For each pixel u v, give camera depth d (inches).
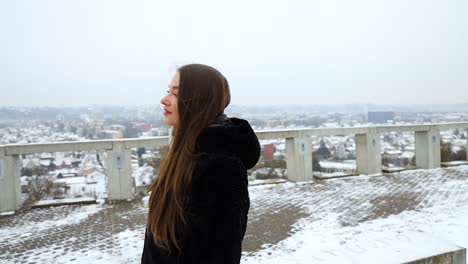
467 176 396.8
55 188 330.3
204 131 50.8
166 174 54.3
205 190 47.3
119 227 236.1
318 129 379.6
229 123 53.3
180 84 54.6
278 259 178.4
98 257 187.0
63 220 254.2
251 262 175.6
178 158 52.1
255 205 286.0
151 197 56.6
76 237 217.6
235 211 46.9
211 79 54.8
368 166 407.5
